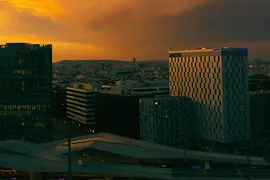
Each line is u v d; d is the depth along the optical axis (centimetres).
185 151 12081
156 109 18712
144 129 19225
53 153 11381
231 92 18525
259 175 9688
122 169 10194
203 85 19688
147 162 11219
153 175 9725
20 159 10956
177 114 19638
